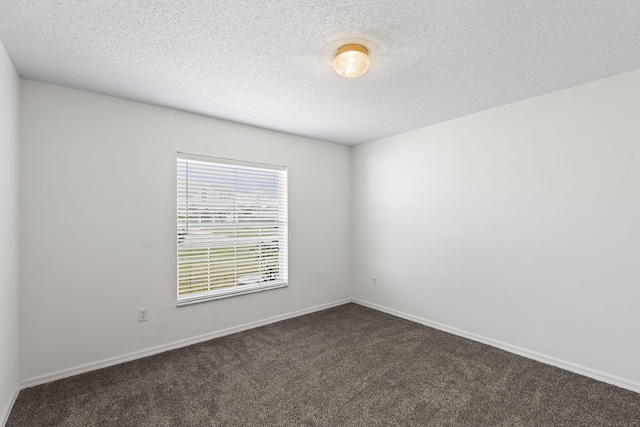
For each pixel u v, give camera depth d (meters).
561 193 2.43
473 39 1.74
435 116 3.06
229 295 3.14
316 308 3.93
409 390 2.11
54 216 2.24
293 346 2.84
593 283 2.28
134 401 1.98
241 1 1.41
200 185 3.01
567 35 1.70
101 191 2.44
